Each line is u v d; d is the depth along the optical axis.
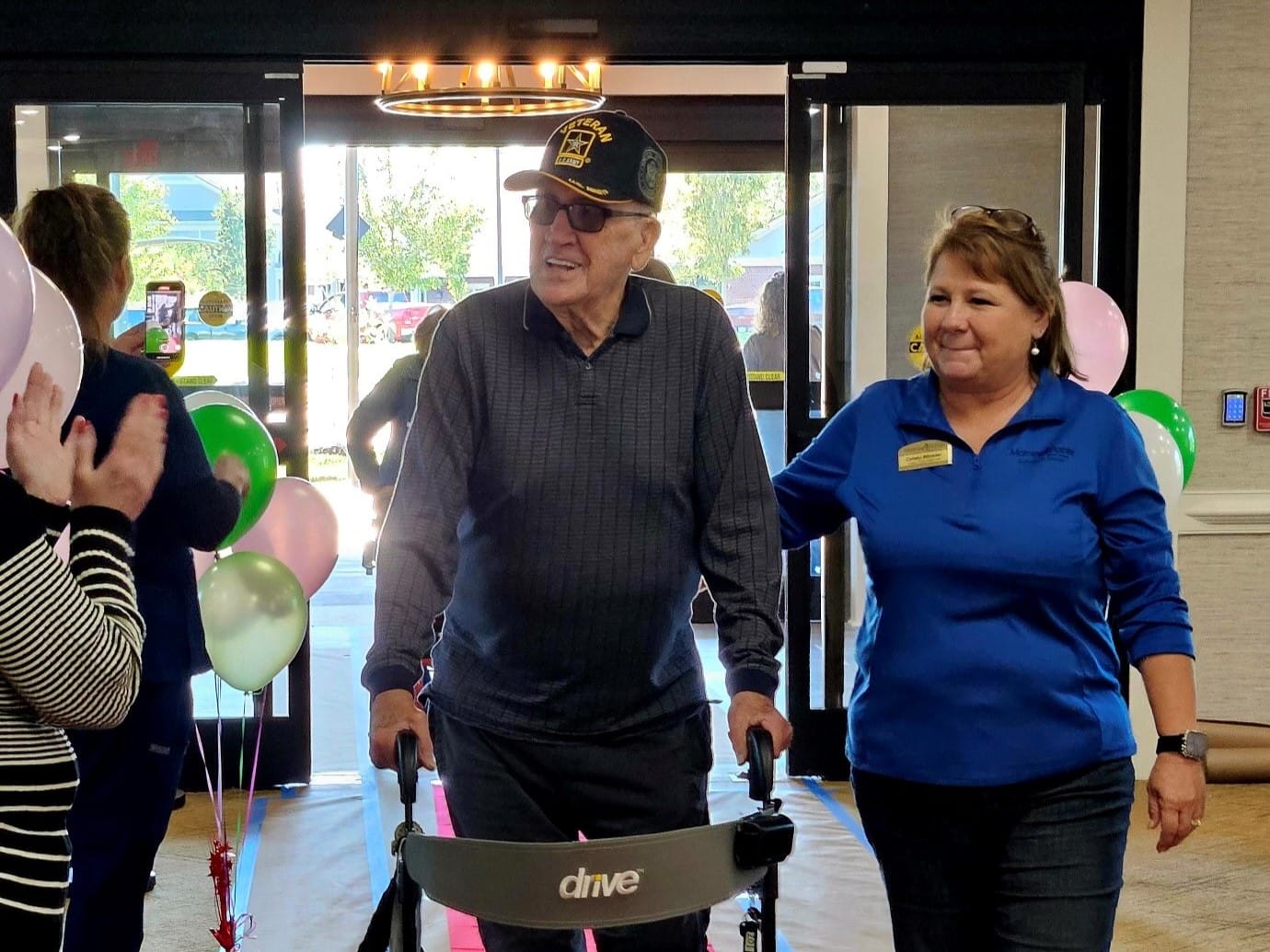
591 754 2.23
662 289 2.26
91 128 5.09
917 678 2.22
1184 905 4.02
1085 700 2.21
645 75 7.99
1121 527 2.23
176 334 5.14
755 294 9.04
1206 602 5.29
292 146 5.07
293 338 5.15
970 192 6.07
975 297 2.20
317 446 10.90
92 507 1.80
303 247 5.13
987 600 2.20
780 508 2.41
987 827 2.24
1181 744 2.17
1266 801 5.03
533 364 2.17
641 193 2.12
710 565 2.28
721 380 2.24
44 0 4.95
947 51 5.13
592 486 2.16
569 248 2.09
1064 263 5.18
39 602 1.64
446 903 1.79
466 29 5.03
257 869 4.32
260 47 5.01
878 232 6.14
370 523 8.72
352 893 4.11
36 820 1.71
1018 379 2.27
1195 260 5.24
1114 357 4.10
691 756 2.31
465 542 2.25
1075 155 5.15
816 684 5.54
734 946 3.76
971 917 2.29
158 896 4.09
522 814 2.21
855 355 6.20
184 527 2.61
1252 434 5.29
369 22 5.02
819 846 4.53
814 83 5.12
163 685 2.63
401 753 1.88
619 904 1.75
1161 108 5.16
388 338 10.73
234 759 5.16
